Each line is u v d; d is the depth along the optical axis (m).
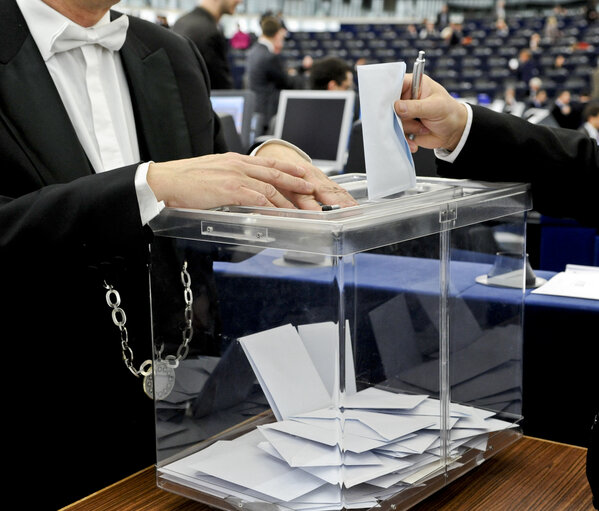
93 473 1.00
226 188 0.74
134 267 0.94
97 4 1.03
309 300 0.62
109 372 0.98
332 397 0.62
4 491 0.99
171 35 1.19
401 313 0.66
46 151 0.97
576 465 0.82
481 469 0.82
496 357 0.81
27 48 1.00
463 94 12.71
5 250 0.80
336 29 18.19
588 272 1.51
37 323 0.96
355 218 0.62
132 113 1.13
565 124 7.75
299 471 0.64
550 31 14.72
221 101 3.41
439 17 17.06
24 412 0.98
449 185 0.84
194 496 0.71
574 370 1.23
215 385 0.70
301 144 3.51
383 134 0.77
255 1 15.88
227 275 0.67
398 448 0.67
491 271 0.79
